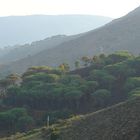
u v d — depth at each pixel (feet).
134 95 277.23
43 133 192.54
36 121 290.56
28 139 192.24
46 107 325.83
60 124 200.13
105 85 334.24
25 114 299.17
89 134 157.79
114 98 314.14
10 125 291.38
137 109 157.38
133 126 142.20
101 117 170.30
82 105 315.58
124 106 168.04
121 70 345.51
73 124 180.75
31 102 332.39
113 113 167.12
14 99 342.23
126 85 318.04
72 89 323.16
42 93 329.11
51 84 343.05
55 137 165.99
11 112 299.17
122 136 138.51
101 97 310.24
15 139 212.02
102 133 151.94
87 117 180.86
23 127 284.20
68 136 166.09
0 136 276.00
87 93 322.14
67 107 317.01
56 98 322.14
